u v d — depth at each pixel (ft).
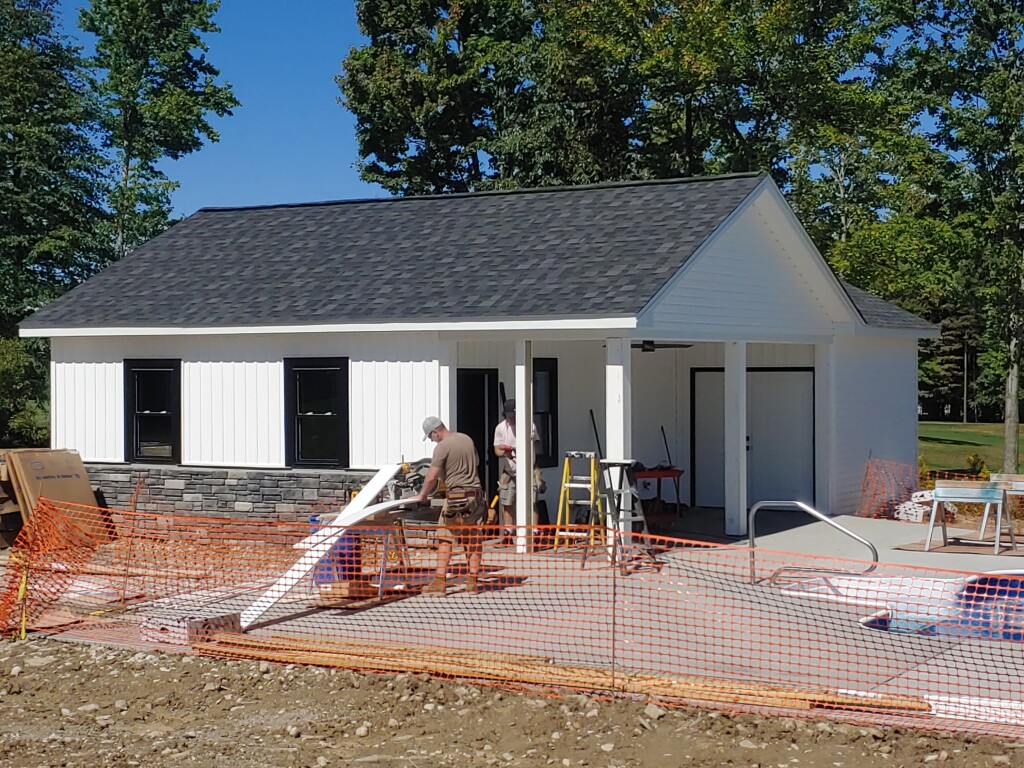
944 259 111.75
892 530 63.36
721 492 71.82
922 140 113.39
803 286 66.28
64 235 122.83
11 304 121.90
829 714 28.37
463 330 53.42
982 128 109.81
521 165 133.49
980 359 216.13
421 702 30.45
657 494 66.08
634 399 73.00
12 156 124.77
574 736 27.68
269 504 59.06
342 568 44.11
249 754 27.17
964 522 69.31
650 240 55.98
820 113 123.75
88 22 160.25
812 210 126.41
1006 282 111.45
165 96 155.43
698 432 72.59
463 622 39.11
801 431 70.90
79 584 46.68
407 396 55.67
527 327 51.83
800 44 124.36
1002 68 111.45
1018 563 51.52
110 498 63.21
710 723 28.02
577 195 64.64
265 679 33.12
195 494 60.95
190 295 63.00
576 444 67.10
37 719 30.50
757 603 41.50
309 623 39.73
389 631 37.93
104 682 33.63
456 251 60.70
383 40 143.13
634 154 130.62
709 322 57.11
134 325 61.31
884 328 72.69
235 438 60.23
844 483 70.90
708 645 35.24
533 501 53.36
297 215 71.82
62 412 64.95
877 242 113.50
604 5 122.11
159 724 29.84
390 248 63.21
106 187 136.36
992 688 30.42
